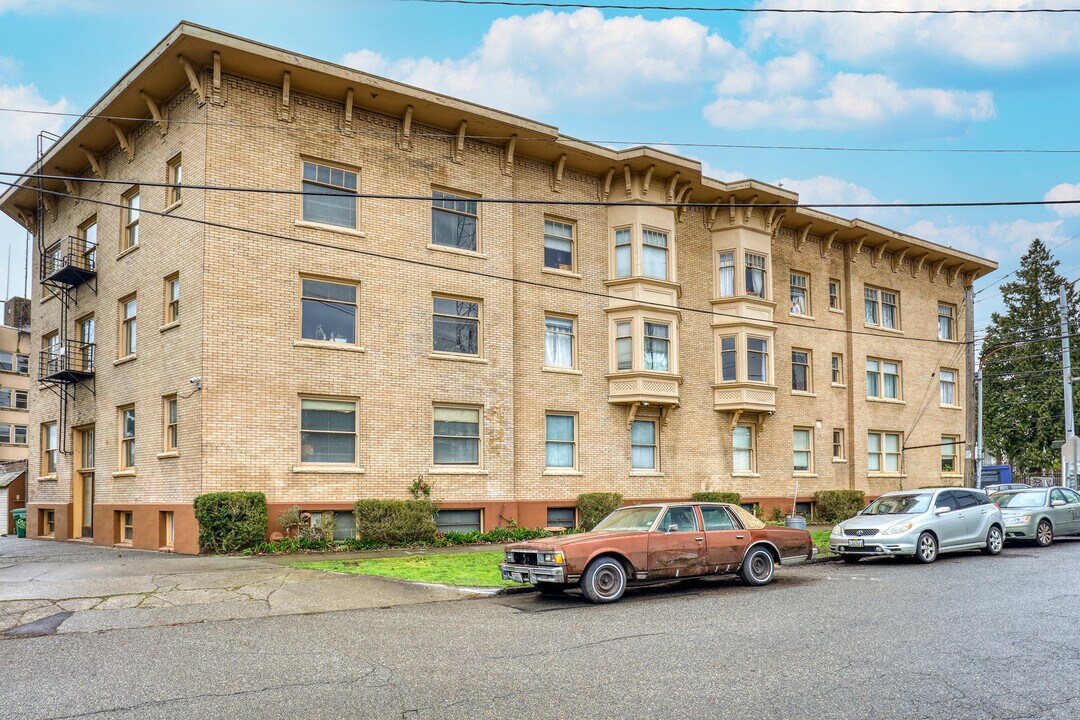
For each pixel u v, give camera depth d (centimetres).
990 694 746
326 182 2173
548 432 2544
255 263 2034
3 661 912
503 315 2431
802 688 766
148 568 1579
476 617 1176
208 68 2008
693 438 2817
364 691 770
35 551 2103
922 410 3641
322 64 2078
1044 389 5506
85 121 2370
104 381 2439
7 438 4862
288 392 2048
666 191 2744
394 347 2222
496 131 2419
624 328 2667
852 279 3394
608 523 1496
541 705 721
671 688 771
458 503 2286
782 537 1538
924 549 1820
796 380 3194
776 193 2928
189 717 695
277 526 1989
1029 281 5809
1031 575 1570
